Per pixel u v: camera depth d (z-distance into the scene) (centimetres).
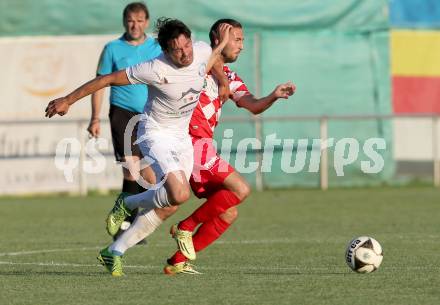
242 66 6209
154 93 2684
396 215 4731
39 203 5609
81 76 6094
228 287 2472
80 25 6094
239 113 6219
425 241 3631
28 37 6056
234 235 3938
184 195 2625
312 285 2497
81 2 6081
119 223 2784
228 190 2742
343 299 2280
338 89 6334
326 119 6184
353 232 4012
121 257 2734
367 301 2255
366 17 6375
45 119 5916
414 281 2561
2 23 6038
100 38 6094
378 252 2680
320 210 5034
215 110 2828
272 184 6284
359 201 5500
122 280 2617
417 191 6106
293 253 3306
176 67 2612
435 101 6519
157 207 2664
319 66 6303
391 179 6419
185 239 2738
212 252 3350
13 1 6028
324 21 6312
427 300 2267
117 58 3678
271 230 4138
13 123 5878
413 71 6475
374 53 6378
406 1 6469
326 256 3212
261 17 6228
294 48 6269
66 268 2952
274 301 2255
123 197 2753
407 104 6481
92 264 3053
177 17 6131
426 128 6450
